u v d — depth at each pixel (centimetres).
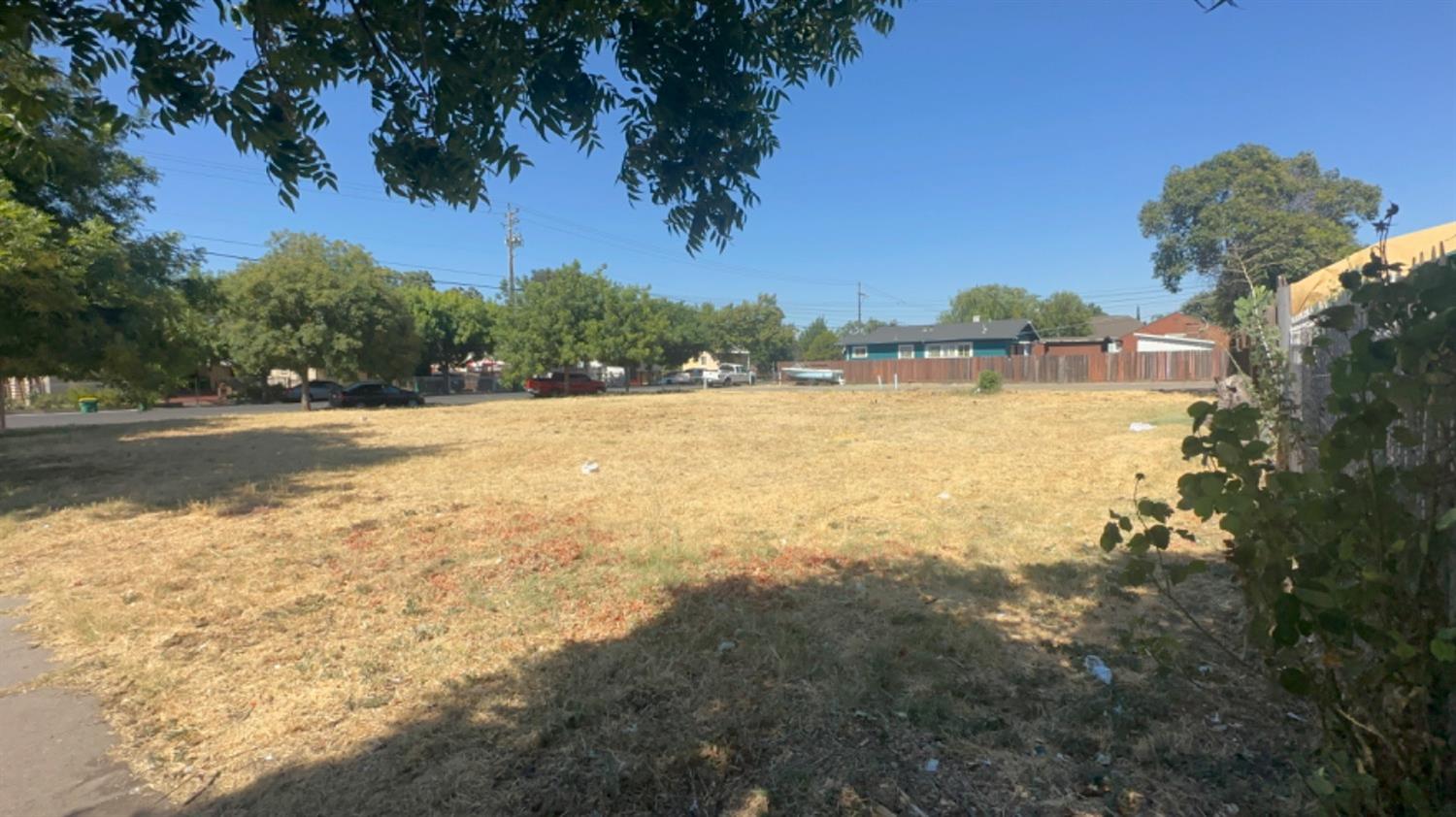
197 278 1661
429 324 5269
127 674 405
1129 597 470
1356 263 475
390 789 287
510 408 2936
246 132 244
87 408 3638
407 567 606
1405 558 188
